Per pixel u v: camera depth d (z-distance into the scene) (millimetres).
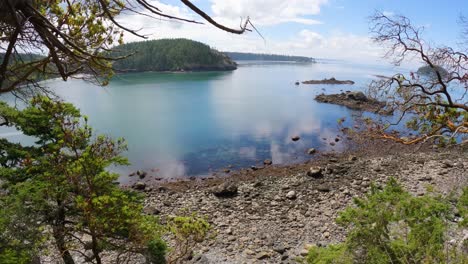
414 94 10648
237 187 21719
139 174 24938
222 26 2814
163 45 138750
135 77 103062
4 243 6504
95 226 8727
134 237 9219
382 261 6758
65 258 10289
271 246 15094
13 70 3682
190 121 43625
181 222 10031
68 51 3266
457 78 9789
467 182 20422
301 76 125562
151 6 2865
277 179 23250
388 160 26062
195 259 13789
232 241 15500
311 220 17422
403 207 7359
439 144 10547
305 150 31094
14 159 10258
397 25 11102
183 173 25547
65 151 10727
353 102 55781
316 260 8047
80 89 65625
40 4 3926
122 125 40344
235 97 65812
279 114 48625
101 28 4383
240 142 34312
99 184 9289
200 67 144875
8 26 3012
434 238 6543
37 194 8289
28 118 10156
